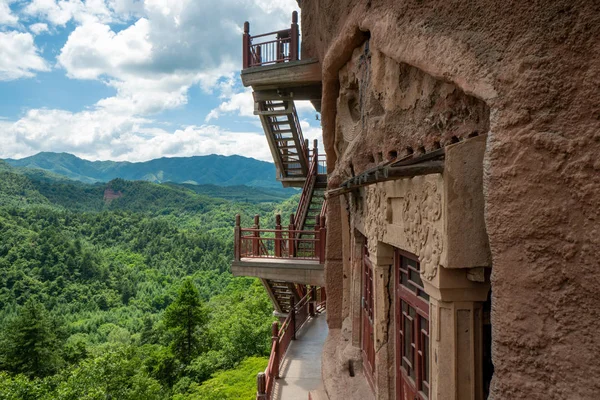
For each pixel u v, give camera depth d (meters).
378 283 4.12
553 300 1.75
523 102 1.84
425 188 2.72
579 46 1.70
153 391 19.70
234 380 16.78
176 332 27.69
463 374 2.53
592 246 1.63
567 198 1.71
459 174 2.27
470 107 2.46
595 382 1.62
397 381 3.82
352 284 5.59
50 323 33.06
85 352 33.59
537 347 1.79
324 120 6.48
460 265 2.29
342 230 6.49
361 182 3.26
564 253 1.71
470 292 2.50
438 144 2.81
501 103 1.93
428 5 2.68
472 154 2.26
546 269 1.77
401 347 3.74
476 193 2.28
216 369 21.45
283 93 9.89
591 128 1.65
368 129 4.29
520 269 1.85
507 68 1.93
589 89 1.66
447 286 2.47
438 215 2.46
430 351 2.72
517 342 1.85
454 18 2.40
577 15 1.71
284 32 9.59
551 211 1.75
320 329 11.20
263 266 9.05
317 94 9.83
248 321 22.12
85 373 18.23
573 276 1.69
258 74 9.38
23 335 28.92
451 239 2.29
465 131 2.48
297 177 13.95
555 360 1.73
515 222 1.85
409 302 3.44
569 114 1.72
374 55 3.79
